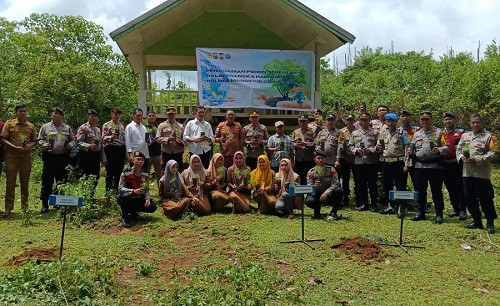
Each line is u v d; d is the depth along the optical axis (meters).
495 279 5.76
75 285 4.86
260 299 4.75
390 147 9.05
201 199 8.59
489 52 18.80
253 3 12.55
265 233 7.36
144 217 8.45
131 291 5.12
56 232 7.60
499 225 8.30
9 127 8.76
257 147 9.95
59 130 8.92
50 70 18.45
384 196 9.48
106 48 23.44
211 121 12.95
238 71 11.94
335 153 9.86
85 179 8.88
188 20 13.30
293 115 12.48
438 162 8.45
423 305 4.92
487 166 7.82
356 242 6.76
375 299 5.05
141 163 8.12
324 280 5.55
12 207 8.83
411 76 23.33
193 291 4.83
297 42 13.59
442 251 6.82
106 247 6.68
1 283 4.88
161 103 12.31
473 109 17.27
